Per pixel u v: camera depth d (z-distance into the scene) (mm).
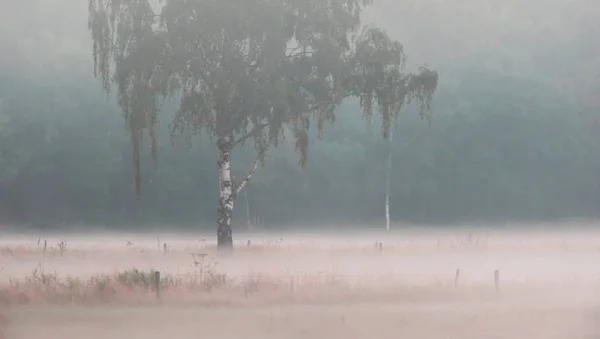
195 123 154250
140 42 151125
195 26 149750
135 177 154500
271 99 149125
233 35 151125
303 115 157000
